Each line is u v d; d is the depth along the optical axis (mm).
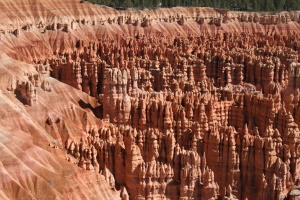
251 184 103938
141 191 97250
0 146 88125
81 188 89312
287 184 102688
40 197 84000
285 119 115312
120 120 124000
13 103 113625
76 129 117938
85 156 103875
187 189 96188
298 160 106625
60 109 124000
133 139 100875
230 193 99625
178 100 128125
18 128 106250
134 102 124500
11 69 129250
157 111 118938
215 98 132125
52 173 88938
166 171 97625
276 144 106125
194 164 98562
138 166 98688
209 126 114938
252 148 103938
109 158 103562
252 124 124188
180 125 114312
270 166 101750
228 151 104312
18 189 83188
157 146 104125
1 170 84188
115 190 97125
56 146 109000
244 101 127875
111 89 124125
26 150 92250
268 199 100188
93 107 133125
